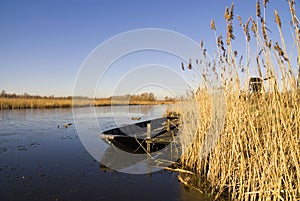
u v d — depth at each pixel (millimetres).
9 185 6273
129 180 6434
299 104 3812
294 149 3902
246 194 4465
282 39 3654
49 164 8141
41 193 5773
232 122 5012
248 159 4586
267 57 3971
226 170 5293
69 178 6750
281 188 4102
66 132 14508
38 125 17734
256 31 4047
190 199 5188
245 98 4762
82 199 5418
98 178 6703
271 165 4090
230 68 5004
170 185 6008
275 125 4129
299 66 3619
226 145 5293
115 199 5383
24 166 7926
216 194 5227
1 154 9469
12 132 14625
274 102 3951
